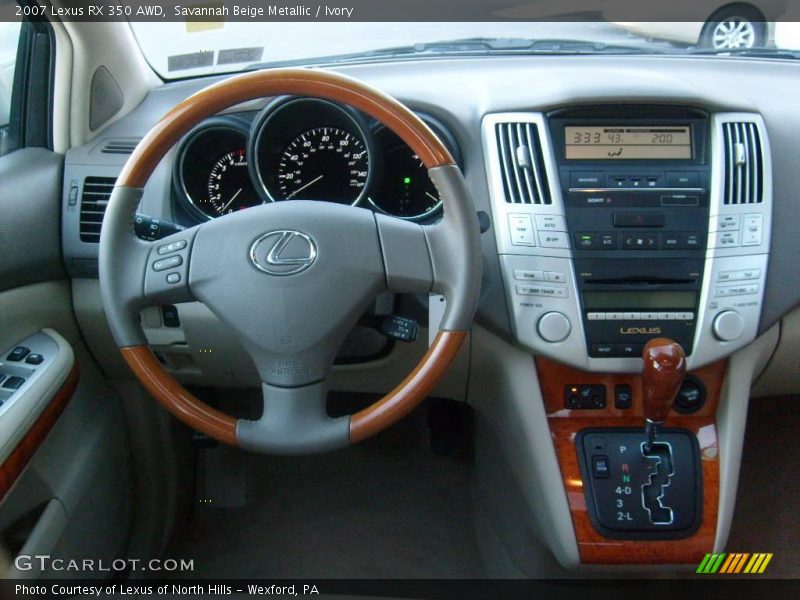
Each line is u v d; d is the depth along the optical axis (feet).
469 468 6.09
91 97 4.52
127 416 4.94
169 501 5.25
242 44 5.10
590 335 3.77
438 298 3.77
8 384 3.62
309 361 3.27
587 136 3.88
